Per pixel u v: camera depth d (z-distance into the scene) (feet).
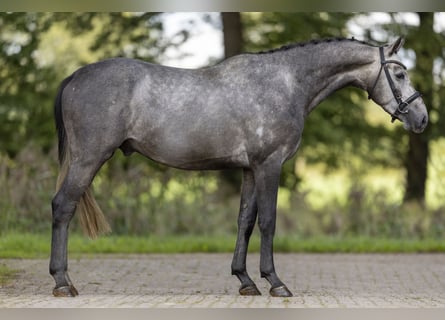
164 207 63.26
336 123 77.92
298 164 81.92
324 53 34.12
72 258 50.08
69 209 32.09
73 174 32.04
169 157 32.86
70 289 32.53
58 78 77.92
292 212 66.23
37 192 59.67
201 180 66.74
